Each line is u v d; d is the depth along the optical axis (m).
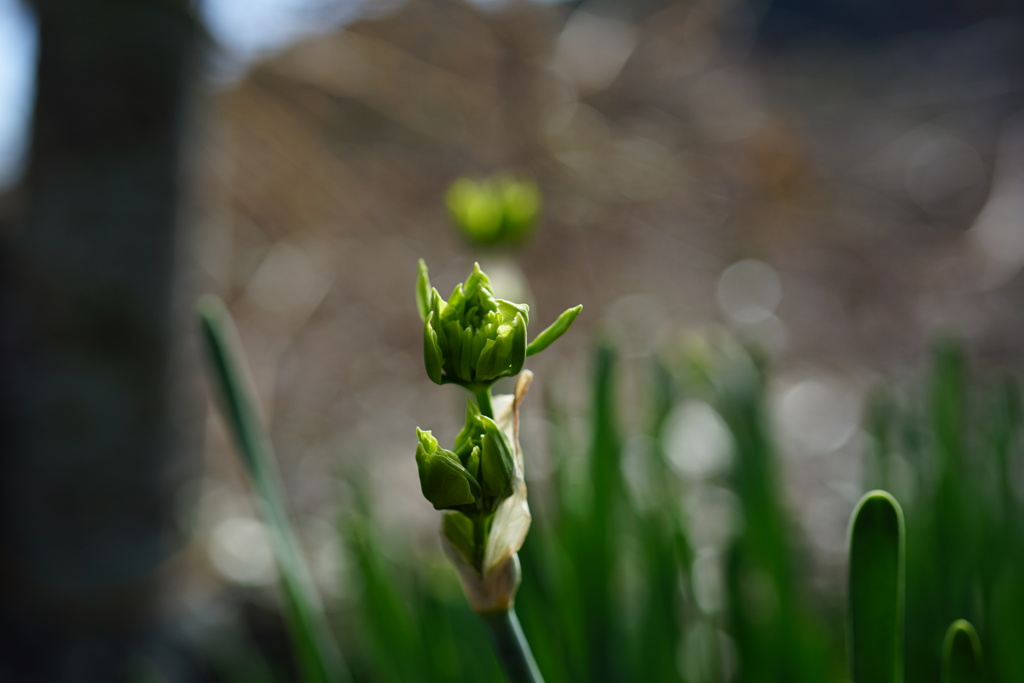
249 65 1.85
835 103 3.09
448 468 0.40
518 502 0.41
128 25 1.18
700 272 2.28
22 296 1.22
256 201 2.05
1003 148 2.64
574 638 0.54
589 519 0.54
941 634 0.54
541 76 2.15
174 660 1.24
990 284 2.35
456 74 2.10
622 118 2.38
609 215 2.23
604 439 0.54
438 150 2.20
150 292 1.24
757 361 0.70
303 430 2.01
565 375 1.88
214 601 1.35
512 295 0.81
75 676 1.17
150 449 1.26
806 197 2.49
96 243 1.19
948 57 3.21
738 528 0.61
